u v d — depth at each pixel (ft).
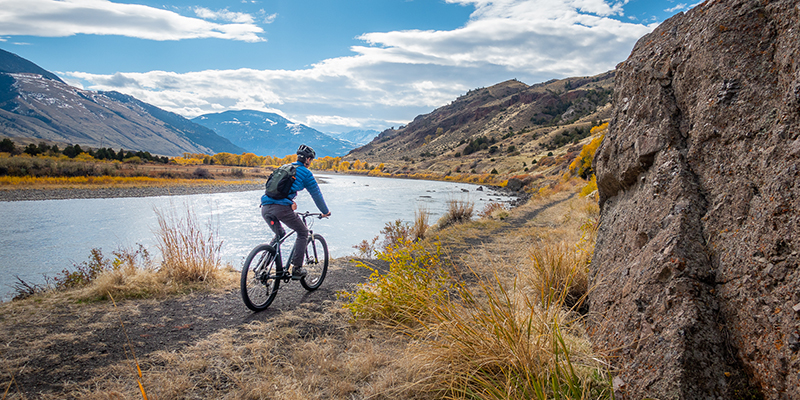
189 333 11.13
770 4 6.55
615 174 11.18
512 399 6.56
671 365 5.68
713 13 7.77
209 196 115.65
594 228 19.06
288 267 15.02
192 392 7.83
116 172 165.58
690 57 8.20
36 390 7.78
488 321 8.27
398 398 7.61
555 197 71.36
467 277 16.22
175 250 17.39
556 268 13.38
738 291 5.63
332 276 19.03
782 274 5.01
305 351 9.71
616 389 6.45
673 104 8.64
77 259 33.81
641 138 9.32
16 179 130.41
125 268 16.40
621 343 7.13
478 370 7.55
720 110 6.98
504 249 24.14
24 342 10.09
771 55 6.33
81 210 73.61
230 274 18.33
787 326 4.71
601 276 10.07
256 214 69.67
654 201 8.02
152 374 8.47
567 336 8.77
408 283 12.01
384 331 11.06
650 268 7.10
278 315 12.87
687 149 7.91
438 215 67.77
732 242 6.05
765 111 6.13
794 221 5.00
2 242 41.52
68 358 9.27
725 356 5.54
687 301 6.02
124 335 10.84
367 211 73.97
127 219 61.21
